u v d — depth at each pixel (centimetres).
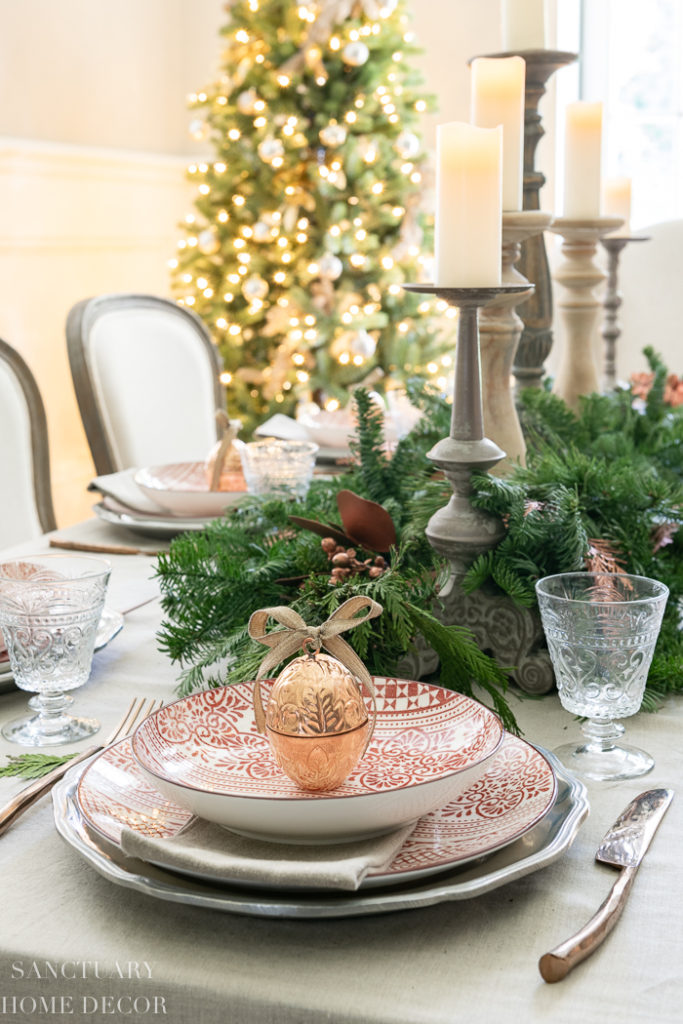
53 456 341
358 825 54
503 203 108
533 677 86
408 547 89
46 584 77
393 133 339
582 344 158
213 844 56
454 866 54
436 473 103
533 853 56
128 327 205
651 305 278
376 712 67
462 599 87
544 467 96
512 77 107
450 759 63
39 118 335
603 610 68
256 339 350
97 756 65
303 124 329
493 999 48
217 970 50
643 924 54
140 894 57
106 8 368
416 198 341
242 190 343
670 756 74
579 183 150
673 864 59
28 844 62
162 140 412
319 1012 48
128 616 105
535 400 132
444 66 398
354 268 340
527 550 85
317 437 170
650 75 380
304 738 58
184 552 87
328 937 53
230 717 68
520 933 53
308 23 322
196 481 145
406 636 77
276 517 101
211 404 219
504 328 107
